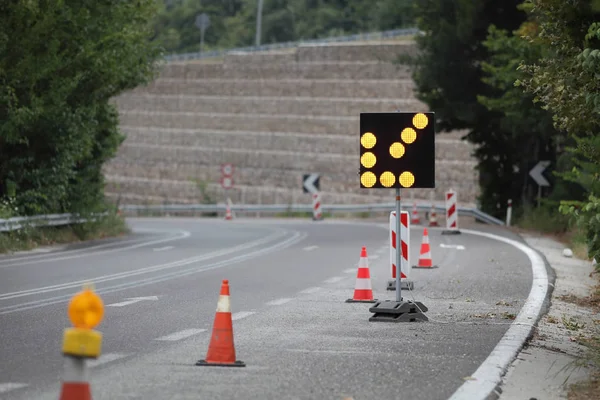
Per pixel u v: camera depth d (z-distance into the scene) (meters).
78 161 103.38
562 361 33.09
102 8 96.12
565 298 53.34
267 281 60.59
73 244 96.44
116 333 37.72
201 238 110.56
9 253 84.00
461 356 33.09
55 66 91.19
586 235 48.34
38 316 42.69
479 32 138.00
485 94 140.00
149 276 63.56
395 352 33.88
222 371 29.83
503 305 48.66
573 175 75.38
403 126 42.25
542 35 42.84
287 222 164.38
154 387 27.25
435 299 51.25
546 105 40.72
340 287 57.06
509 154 146.25
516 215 140.88
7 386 27.12
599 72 37.06
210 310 45.38
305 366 30.89
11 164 94.19
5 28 87.56
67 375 17.67
